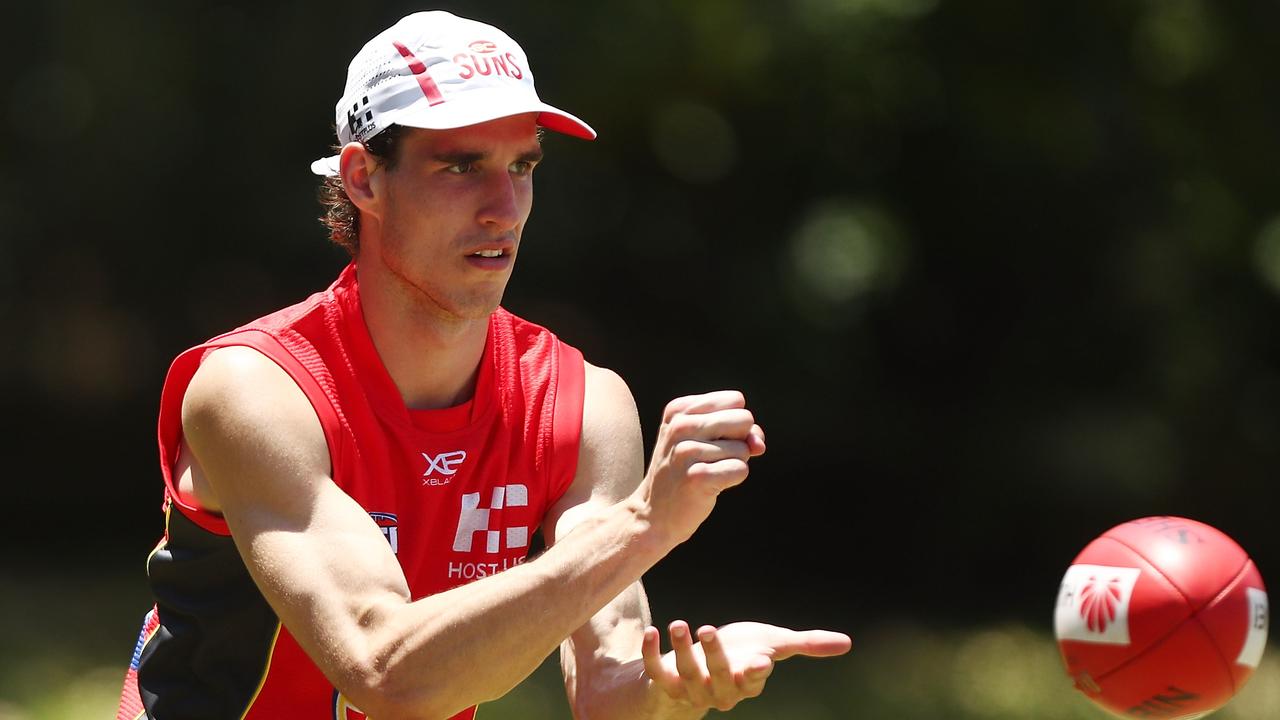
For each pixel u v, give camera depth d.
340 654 8.51
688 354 45.34
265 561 8.87
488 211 9.48
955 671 34.09
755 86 40.03
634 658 10.02
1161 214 40.56
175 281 44.56
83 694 27.36
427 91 9.42
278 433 9.07
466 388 10.12
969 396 44.38
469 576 9.95
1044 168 40.69
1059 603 9.91
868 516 45.97
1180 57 38.53
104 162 41.94
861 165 41.56
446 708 8.39
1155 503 43.34
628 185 43.06
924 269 42.97
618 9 38.62
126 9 40.31
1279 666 35.50
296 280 44.47
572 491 10.34
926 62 38.62
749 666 8.80
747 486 46.91
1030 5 37.56
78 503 47.31
